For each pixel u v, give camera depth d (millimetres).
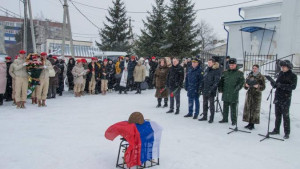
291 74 6824
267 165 5172
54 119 8211
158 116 9141
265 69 16625
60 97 12672
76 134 6719
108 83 15031
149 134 4629
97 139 6363
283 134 7297
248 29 20281
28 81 9828
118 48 38312
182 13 27172
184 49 27297
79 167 4766
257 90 7551
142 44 31797
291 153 5879
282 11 18406
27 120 7969
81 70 12969
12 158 5078
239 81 7883
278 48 18609
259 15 22094
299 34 17797
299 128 7848
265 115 9070
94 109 10016
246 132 7410
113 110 9922
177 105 9562
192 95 8891
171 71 9562
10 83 10992
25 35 18969
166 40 27938
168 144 6195
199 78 8781
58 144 5938
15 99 9789
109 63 14797
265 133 7391
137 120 4633
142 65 14773
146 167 4824
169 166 4945
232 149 6027
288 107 6938
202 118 8695
